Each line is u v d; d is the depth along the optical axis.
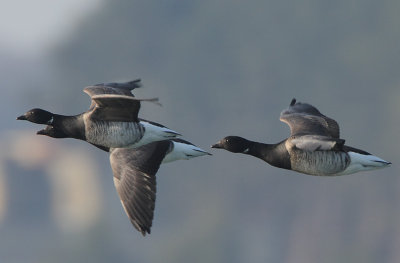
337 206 57.47
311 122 17.30
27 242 66.25
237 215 58.91
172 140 18.53
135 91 69.56
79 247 52.34
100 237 52.97
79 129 17.12
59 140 74.88
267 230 58.56
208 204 59.19
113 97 15.62
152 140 17.00
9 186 72.19
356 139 65.75
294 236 57.78
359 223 56.66
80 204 70.56
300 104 17.94
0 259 62.72
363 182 57.34
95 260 52.12
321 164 16.67
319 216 57.56
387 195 56.75
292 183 58.97
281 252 57.91
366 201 57.06
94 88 18.23
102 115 16.83
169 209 59.78
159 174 60.50
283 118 17.50
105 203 69.75
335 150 16.59
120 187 17.19
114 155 17.56
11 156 74.12
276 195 59.19
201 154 18.61
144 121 17.09
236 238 56.50
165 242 53.81
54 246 56.28
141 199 17.05
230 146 17.50
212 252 52.09
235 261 54.59
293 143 16.75
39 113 17.48
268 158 17.14
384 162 16.89
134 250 58.31
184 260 51.22
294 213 58.69
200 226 55.56
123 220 65.88
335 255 55.66
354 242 56.00
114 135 16.84
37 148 74.81
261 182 59.47
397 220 55.69
